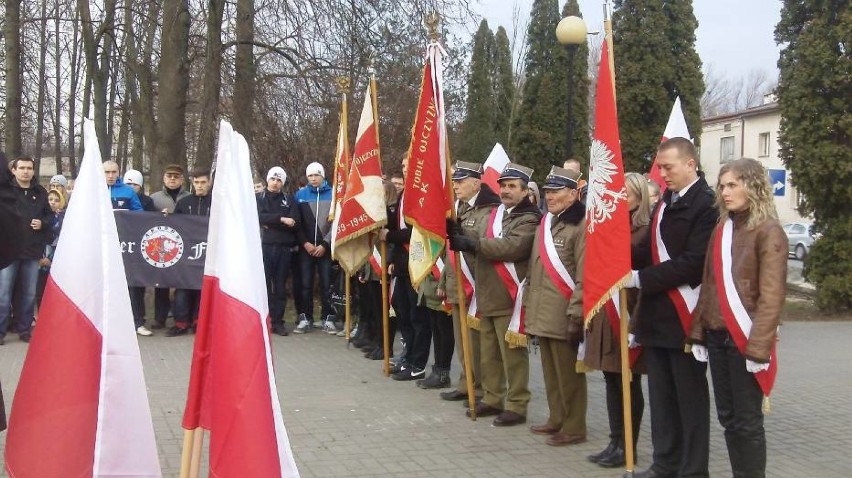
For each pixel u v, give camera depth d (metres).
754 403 4.29
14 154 16.05
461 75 24.39
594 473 5.32
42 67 22.52
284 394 7.42
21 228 3.50
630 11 21.94
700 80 21.92
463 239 6.34
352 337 10.12
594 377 8.46
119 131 24.62
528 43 29.83
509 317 6.40
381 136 15.63
